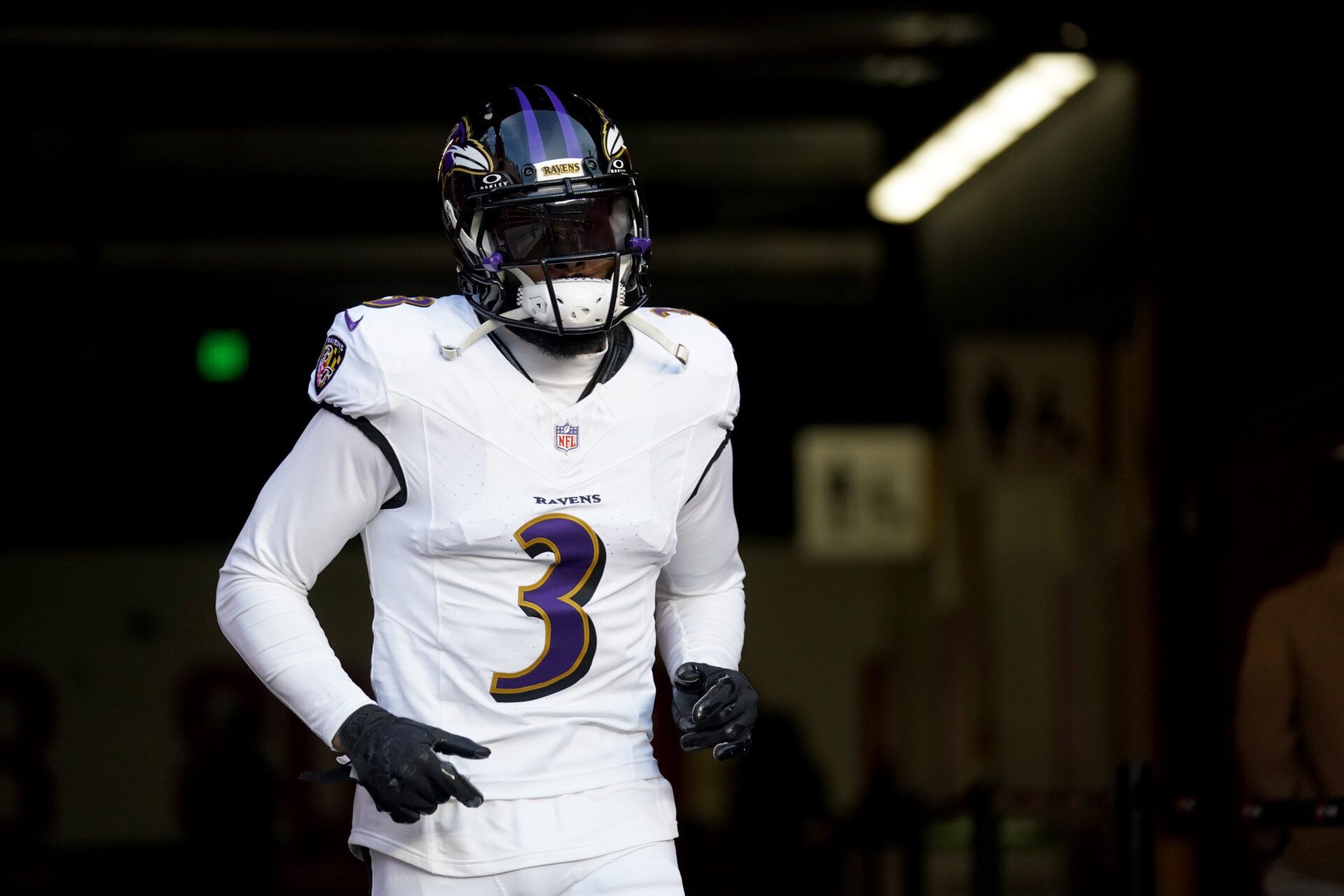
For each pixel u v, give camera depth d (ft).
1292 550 45.88
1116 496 64.34
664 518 19.85
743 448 102.06
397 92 72.02
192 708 94.94
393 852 19.15
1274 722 34.24
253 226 92.17
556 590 19.26
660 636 22.11
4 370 96.43
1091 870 68.54
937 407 90.43
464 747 17.53
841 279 100.63
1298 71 46.68
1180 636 54.29
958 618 88.07
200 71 68.54
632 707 19.77
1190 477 53.57
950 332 88.43
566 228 18.95
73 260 94.22
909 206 89.40
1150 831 31.22
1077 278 68.13
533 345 19.44
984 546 83.87
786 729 84.12
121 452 97.60
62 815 93.09
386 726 17.99
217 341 87.56
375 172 86.99
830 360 101.86
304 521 19.34
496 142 19.06
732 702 19.10
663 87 74.43
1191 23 53.36
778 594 101.50
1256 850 38.50
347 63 65.31
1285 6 47.39
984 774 84.17
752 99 76.79
